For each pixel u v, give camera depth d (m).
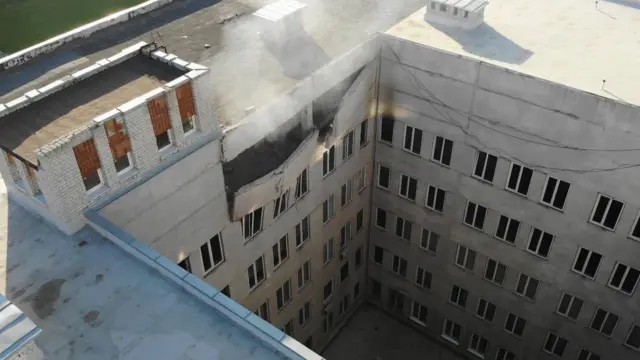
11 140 16.83
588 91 21.28
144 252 17.08
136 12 27.61
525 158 24.53
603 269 25.30
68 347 15.13
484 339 32.53
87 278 16.80
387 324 35.84
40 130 17.09
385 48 25.84
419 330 35.38
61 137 16.22
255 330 15.34
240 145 21.03
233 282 23.98
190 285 16.34
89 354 14.98
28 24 63.97
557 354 29.92
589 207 23.97
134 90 18.67
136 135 17.47
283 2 27.28
